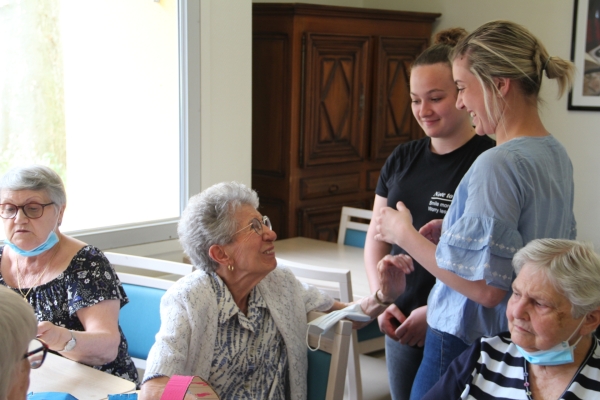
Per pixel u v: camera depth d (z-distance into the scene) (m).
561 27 3.86
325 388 1.69
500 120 1.46
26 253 1.79
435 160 2.01
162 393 1.38
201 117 3.18
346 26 3.88
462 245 1.43
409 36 4.24
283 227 3.90
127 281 2.11
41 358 1.52
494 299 1.43
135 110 3.01
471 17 4.27
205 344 1.61
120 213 3.03
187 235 1.66
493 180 1.40
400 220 1.62
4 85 2.62
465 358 1.49
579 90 3.80
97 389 1.50
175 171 3.20
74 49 2.79
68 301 1.82
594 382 1.32
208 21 3.14
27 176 1.77
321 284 2.71
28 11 2.64
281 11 3.66
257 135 3.95
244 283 1.67
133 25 2.96
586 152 3.84
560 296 1.29
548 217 1.46
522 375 1.41
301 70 3.72
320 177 3.96
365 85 4.05
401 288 1.88
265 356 1.68
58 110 2.77
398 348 2.04
